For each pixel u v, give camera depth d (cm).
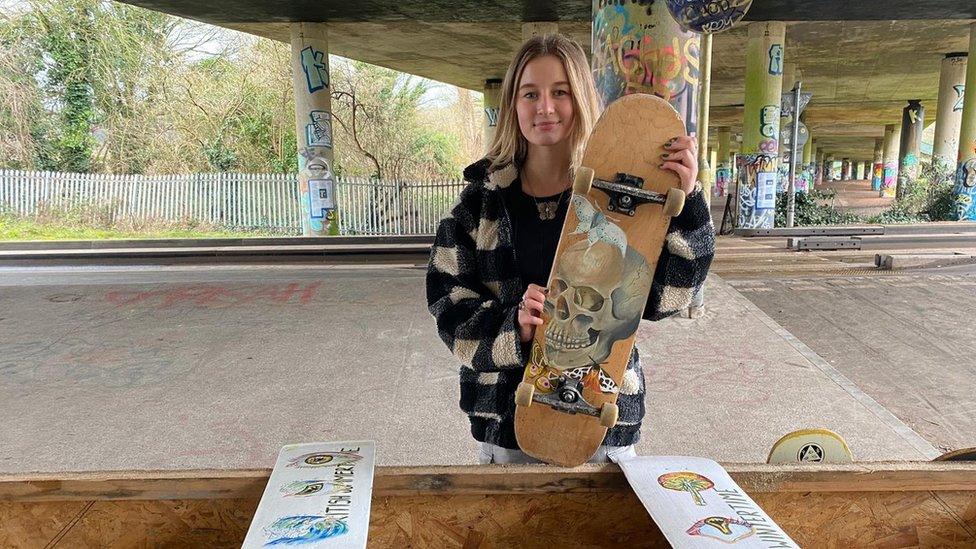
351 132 2427
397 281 797
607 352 149
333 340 533
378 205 1722
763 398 395
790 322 594
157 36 2138
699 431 349
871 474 146
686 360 471
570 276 149
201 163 2242
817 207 1666
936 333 550
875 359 486
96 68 2072
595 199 148
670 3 462
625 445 161
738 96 2692
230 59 2245
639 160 148
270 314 628
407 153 2559
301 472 150
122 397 409
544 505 151
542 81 149
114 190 1695
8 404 398
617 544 154
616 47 573
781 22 1352
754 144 1398
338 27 1418
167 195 1714
